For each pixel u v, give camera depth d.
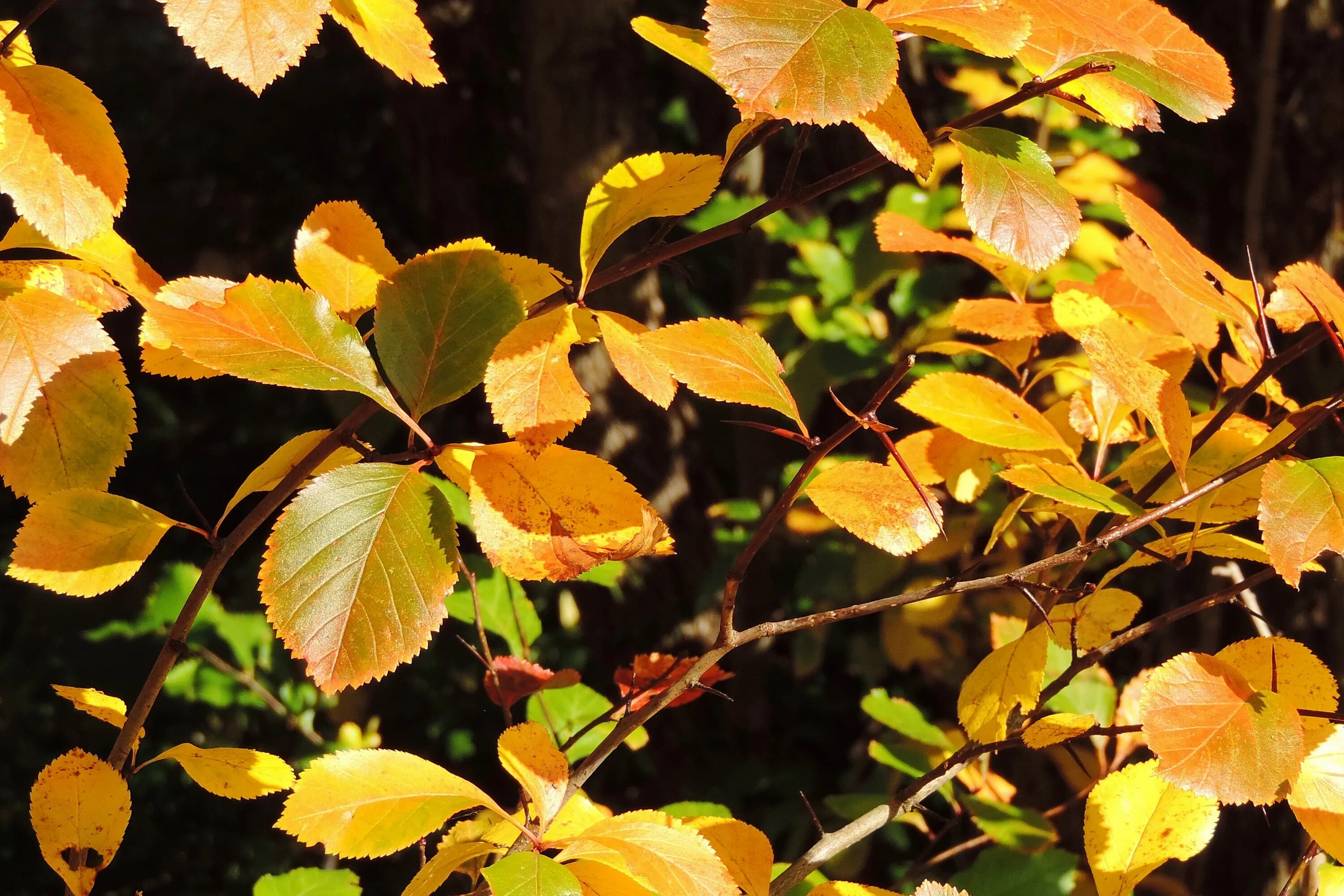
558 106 1.87
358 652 0.78
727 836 0.89
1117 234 1.79
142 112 3.27
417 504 0.80
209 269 2.99
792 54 0.78
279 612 0.78
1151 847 0.92
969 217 0.83
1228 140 1.57
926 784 0.92
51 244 0.85
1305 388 1.39
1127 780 0.93
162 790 2.57
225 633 1.67
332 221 0.87
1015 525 1.21
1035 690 0.92
